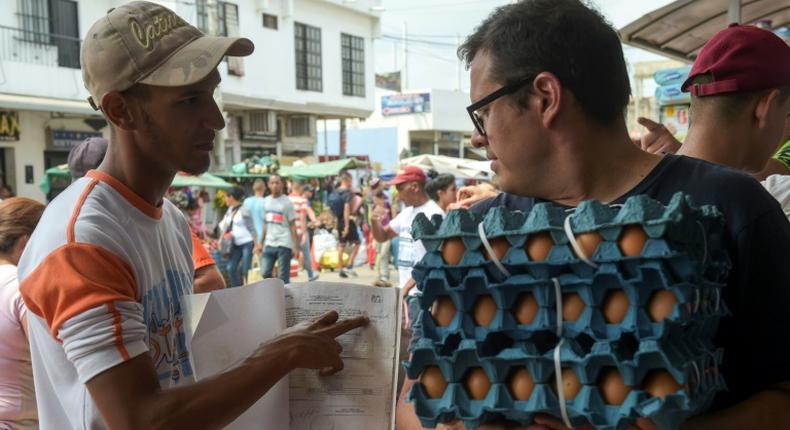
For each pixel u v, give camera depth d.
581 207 1.08
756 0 4.20
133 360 1.37
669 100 6.85
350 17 26.12
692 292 1.04
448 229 1.14
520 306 1.10
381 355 1.66
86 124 17.28
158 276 1.61
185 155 1.54
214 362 1.59
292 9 23.12
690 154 1.68
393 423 1.65
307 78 24.38
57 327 1.37
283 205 10.02
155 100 1.49
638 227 1.02
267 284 1.65
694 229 1.05
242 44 1.57
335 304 1.68
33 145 16.23
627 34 4.53
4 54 15.30
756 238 1.21
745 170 1.70
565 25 1.26
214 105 1.57
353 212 15.35
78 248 1.39
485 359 1.08
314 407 1.66
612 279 1.04
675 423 1.01
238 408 1.41
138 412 1.33
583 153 1.29
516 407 1.08
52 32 16.27
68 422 1.54
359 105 26.72
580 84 1.26
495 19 1.35
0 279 2.42
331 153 35.56
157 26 1.52
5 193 13.45
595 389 1.03
